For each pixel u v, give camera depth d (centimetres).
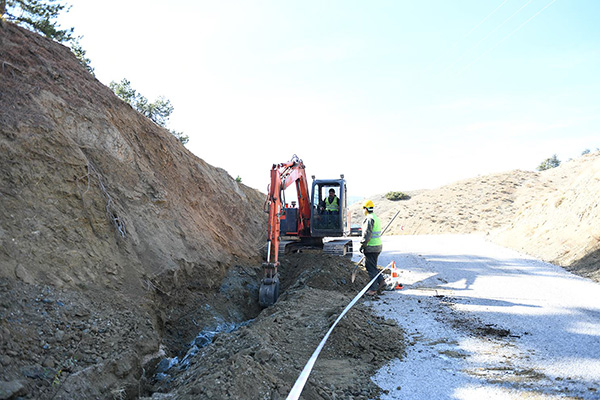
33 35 933
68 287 575
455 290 962
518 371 486
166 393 451
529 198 4319
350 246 1460
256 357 482
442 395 436
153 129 1173
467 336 632
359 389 456
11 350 425
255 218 1708
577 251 1311
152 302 706
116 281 667
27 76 793
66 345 484
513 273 1154
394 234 4606
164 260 830
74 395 423
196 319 840
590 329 626
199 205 1215
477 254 1627
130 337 574
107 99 1005
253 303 1049
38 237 588
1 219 559
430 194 5553
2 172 602
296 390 367
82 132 835
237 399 377
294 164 1237
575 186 1781
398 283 1002
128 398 482
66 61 977
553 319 690
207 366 492
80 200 692
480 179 5569
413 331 672
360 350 577
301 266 1242
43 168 658
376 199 6481
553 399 405
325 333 618
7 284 501
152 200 942
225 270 1082
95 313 570
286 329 642
